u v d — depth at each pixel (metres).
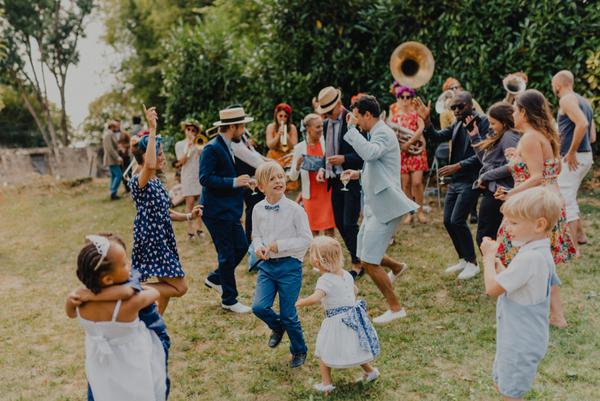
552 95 8.36
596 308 4.53
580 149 5.63
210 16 14.81
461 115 5.12
